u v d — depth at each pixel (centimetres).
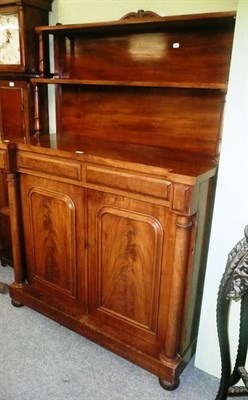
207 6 154
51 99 210
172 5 161
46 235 177
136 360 156
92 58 185
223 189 134
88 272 166
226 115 126
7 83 203
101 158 140
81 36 184
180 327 146
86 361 164
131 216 141
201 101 158
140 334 158
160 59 165
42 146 162
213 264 145
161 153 158
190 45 155
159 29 160
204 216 139
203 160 145
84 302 174
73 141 181
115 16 178
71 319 175
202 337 157
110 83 154
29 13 182
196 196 125
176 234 129
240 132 125
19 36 183
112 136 190
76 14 190
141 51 169
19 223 187
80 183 151
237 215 134
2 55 196
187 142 167
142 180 132
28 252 192
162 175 126
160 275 142
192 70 158
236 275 101
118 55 176
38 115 196
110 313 165
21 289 197
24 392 146
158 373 150
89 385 150
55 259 178
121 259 152
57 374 156
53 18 198
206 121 159
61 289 182
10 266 246
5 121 212
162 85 141
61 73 198
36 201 175
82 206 156
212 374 159
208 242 150
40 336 180
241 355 123
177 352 150
